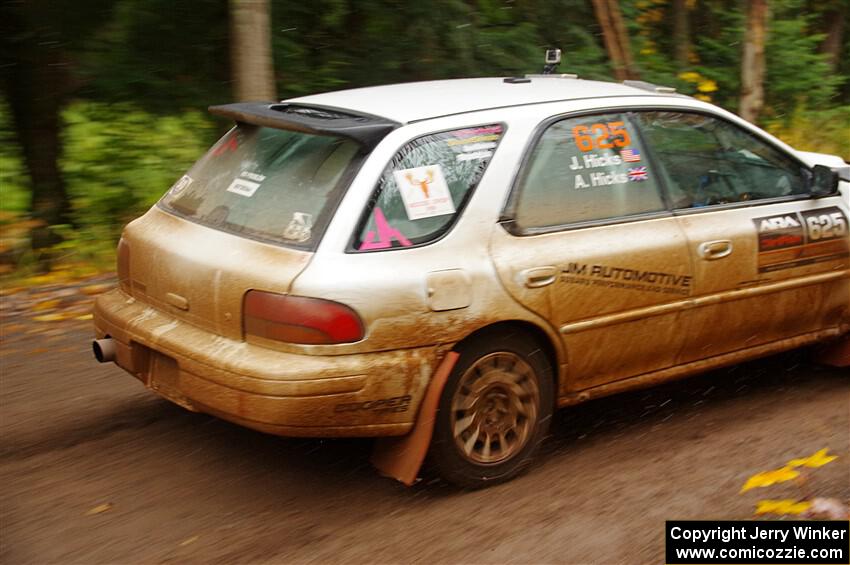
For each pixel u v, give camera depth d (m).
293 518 4.06
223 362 3.90
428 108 4.33
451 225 4.09
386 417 3.96
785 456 4.66
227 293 3.96
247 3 8.13
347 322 3.81
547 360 4.36
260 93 8.28
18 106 8.47
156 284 4.33
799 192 5.18
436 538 3.90
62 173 9.02
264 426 3.82
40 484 4.30
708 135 4.95
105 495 4.22
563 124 4.48
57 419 4.98
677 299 4.65
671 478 4.44
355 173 4.02
